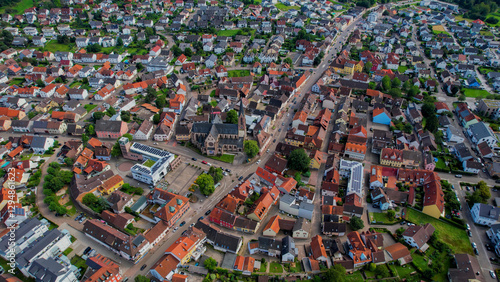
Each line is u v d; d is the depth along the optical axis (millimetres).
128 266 139750
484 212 157625
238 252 145875
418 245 144500
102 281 126688
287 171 192250
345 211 162500
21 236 144000
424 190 175125
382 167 192875
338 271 128750
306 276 135500
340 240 150125
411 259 140500
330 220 157750
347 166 187750
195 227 152500
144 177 182125
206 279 132750
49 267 128750
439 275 136625
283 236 153500
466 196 174625
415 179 182750
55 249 142500
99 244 149500
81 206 165625
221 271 135875
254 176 184125
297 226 152375
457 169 193750
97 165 190125
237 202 167125
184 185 182875
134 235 152000
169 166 191500
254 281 133875
